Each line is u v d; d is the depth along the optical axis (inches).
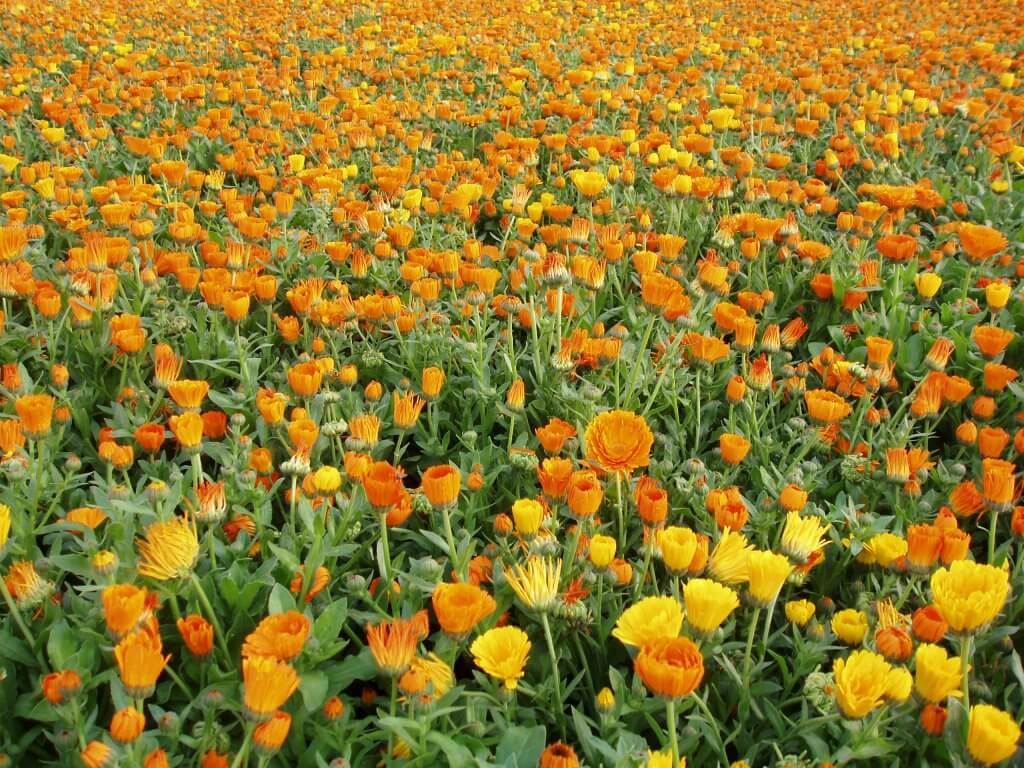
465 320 157.0
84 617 91.9
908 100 301.9
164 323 149.4
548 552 94.6
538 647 97.5
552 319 151.1
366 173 248.1
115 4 502.3
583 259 141.4
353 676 85.7
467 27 448.8
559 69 328.2
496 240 225.6
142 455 131.3
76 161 245.9
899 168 264.4
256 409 134.9
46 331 146.6
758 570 83.1
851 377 140.2
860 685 75.6
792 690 96.3
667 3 575.8
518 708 88.1
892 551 98.7
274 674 67.2
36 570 93.4
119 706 80.0
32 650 88.7
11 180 219.0
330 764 75.7
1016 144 259.1
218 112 262.4
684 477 126.7
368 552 110.5
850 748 80.0
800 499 102.2
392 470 90.8
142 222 168.6
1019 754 84.5
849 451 134.7
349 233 196.2
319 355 148.6
